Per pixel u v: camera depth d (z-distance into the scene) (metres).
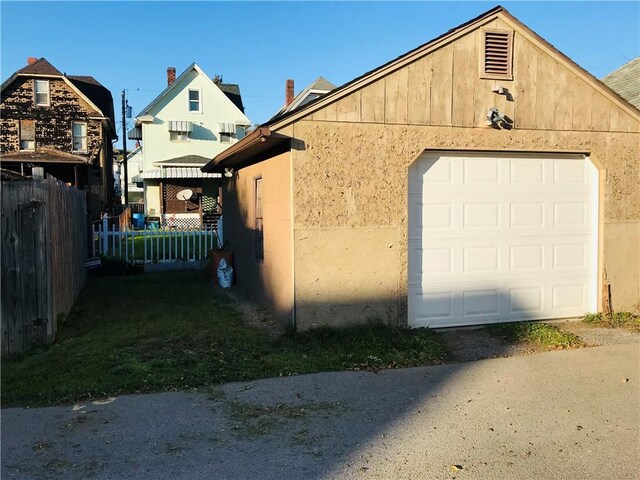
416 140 7.10
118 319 8.05
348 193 6.89
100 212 28.80
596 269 8.12
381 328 6.91
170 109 32.09
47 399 4.80
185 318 8.14
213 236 14.55
